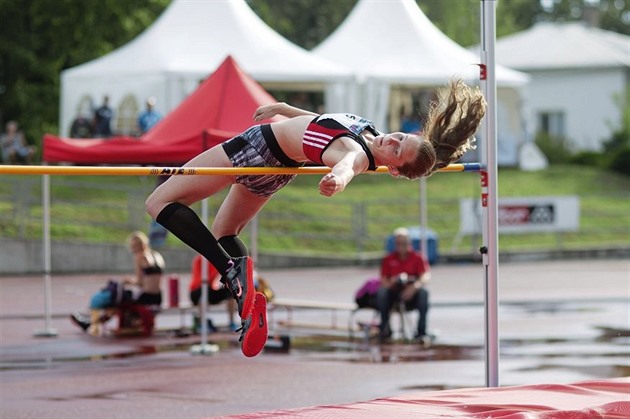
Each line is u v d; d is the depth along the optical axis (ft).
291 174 47.60
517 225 194.49
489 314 59.16
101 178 204.13
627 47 330.13
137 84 183.73
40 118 237.04
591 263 194.59
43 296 139.03
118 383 76.74
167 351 94.12
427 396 52.90
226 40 132.36
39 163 222.28
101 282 156.87
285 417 47.75
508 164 255.50
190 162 47.75
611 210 233.14
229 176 46.98
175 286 108.47
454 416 47.16
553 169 264.93
